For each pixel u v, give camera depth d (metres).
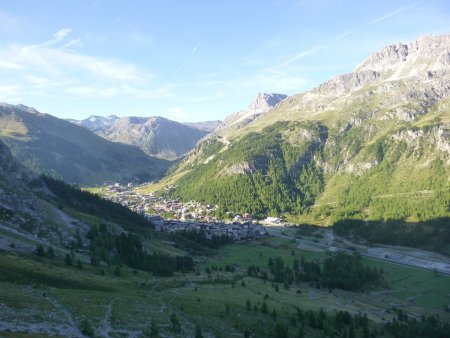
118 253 189.50
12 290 97.00
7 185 184.50
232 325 119.69
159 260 194.62
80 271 140.50
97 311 96.38
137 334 88.94
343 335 138.75
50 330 77.00
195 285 168.12
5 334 63.34
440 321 175.62
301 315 145.00
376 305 194.38
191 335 100.00
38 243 155.25
